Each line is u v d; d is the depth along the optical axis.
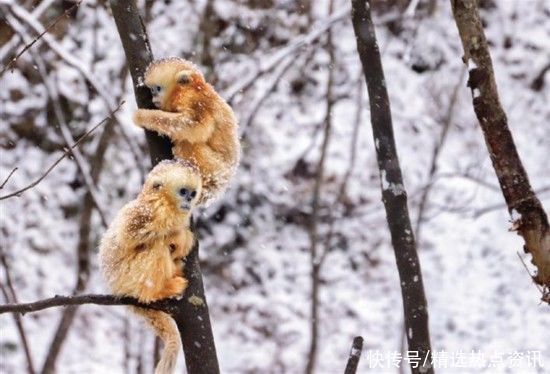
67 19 22.94
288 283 23.66
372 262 24.41
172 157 7.48
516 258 24.64
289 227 24.50
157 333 7.18
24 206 22.55
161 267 6.66
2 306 6.38
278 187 24.56
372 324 22.83
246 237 24.06
